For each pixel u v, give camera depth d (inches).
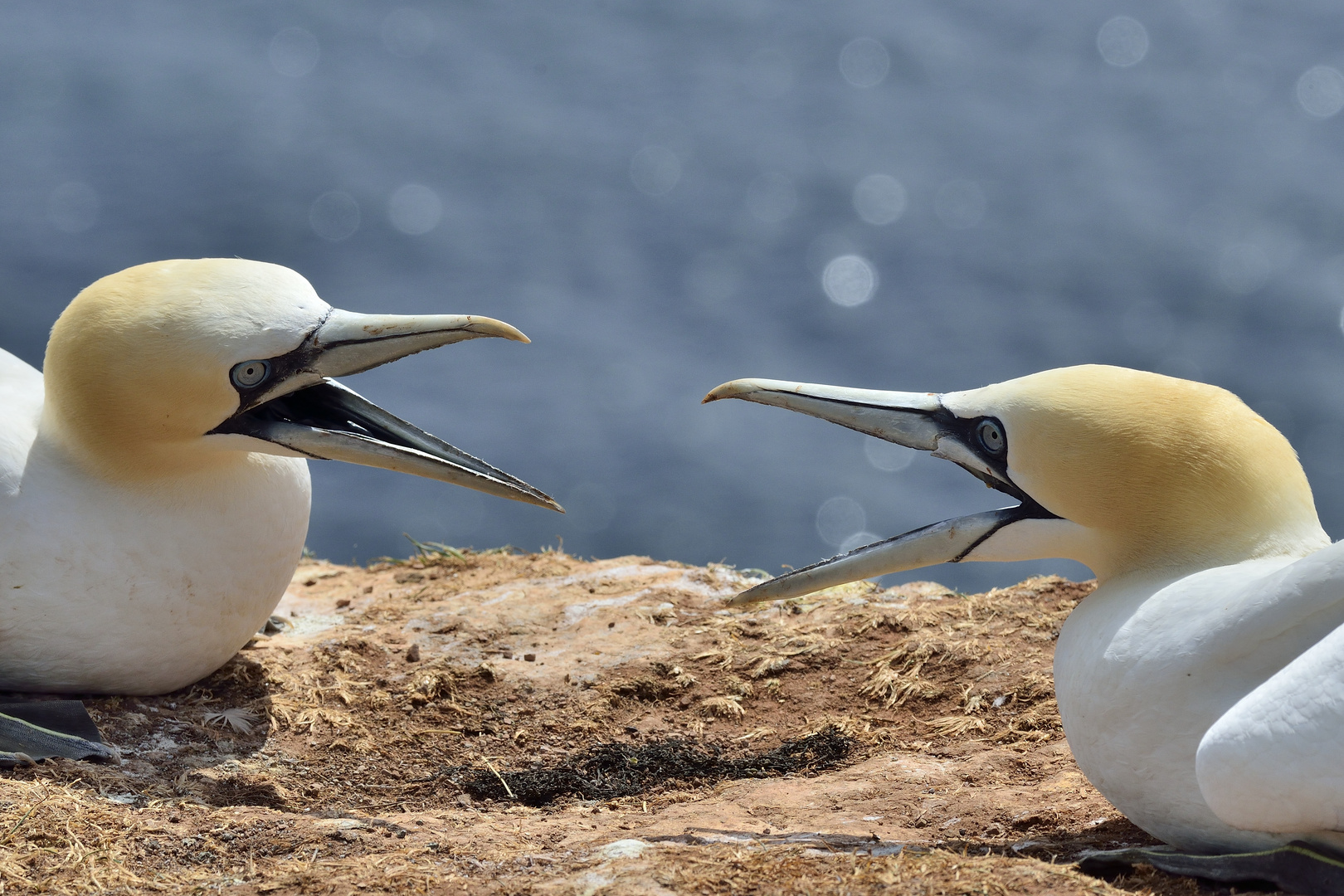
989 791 384.5
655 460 1595.7
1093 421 329.1
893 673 471.5
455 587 569.3
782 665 485.4
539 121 2992.1
